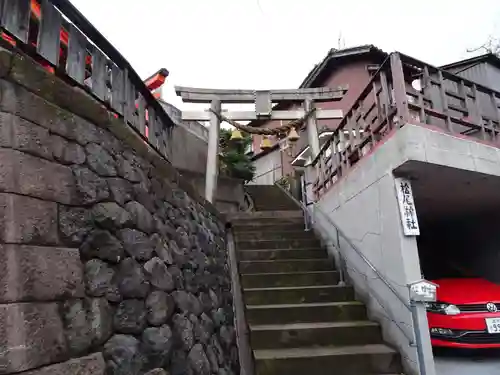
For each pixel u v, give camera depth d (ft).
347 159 17.04
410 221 11.75
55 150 5.70
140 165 8.45
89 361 5.20
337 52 39.40
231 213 25.35
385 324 12.91
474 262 22.16
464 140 12.68
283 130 26.30
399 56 12.23
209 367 9.12
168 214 9.66
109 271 6.20
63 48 9.16
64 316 5.04
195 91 26.50
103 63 8.32
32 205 4.99
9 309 4.26
